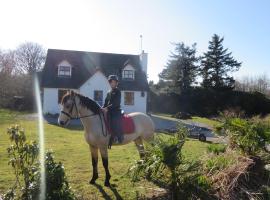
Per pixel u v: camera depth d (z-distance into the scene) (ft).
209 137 73.77
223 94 162.20
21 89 156.25
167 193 26.16
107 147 29.55
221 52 181.68
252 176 28.63
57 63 128.06
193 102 162.91
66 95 28.78
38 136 61.36
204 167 27.91
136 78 133.49
